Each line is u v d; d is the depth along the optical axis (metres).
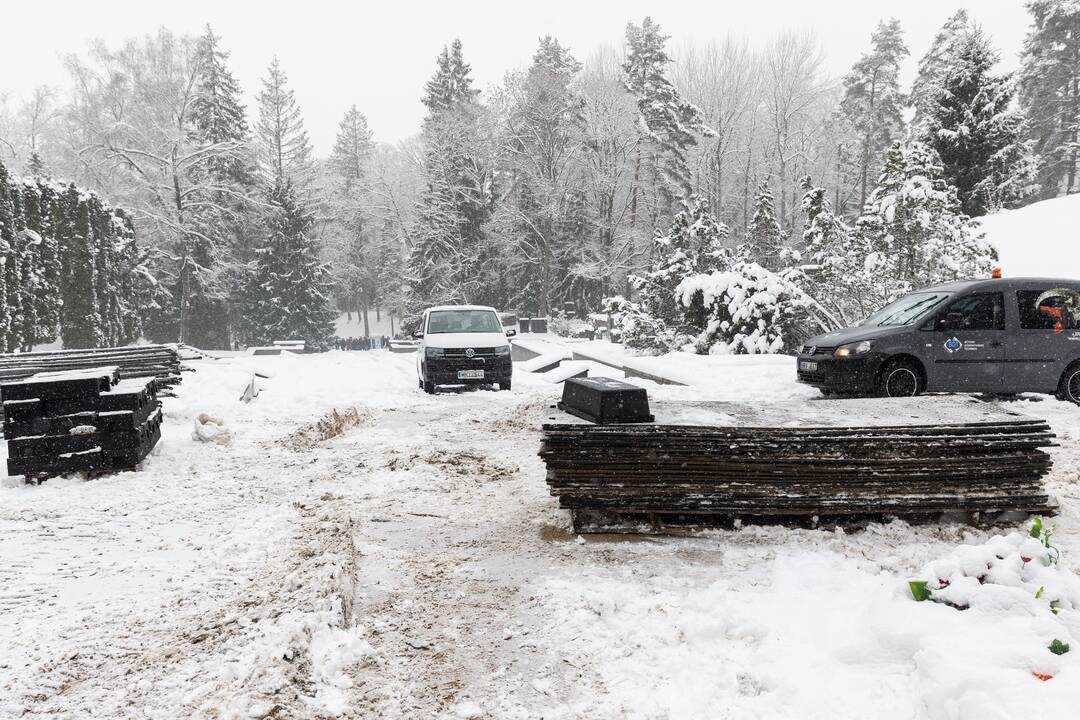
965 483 4.86
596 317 40.69
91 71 54.03
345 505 5.93
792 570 4.16
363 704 2.92
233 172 55.38
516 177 52.47
